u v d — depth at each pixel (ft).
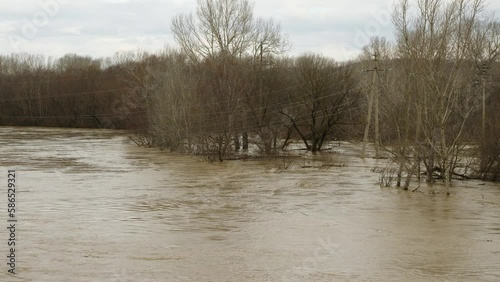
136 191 93.76
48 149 177.58
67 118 311.27
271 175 115.65
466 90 108.06
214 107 154.30
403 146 96.78
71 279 46.96
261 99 168.76
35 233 63.16
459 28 91.50
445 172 92.43
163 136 175.63
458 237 63.00
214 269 50.19
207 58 176.76
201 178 110.83
